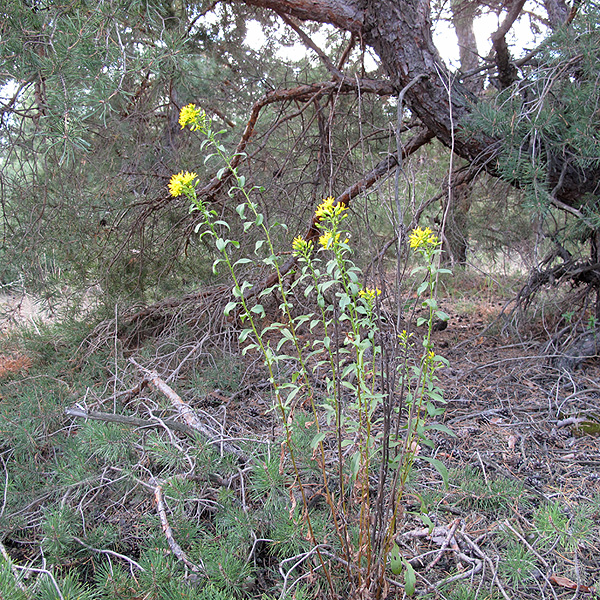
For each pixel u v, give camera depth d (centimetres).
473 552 182
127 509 214
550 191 348
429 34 341
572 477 233
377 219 375
